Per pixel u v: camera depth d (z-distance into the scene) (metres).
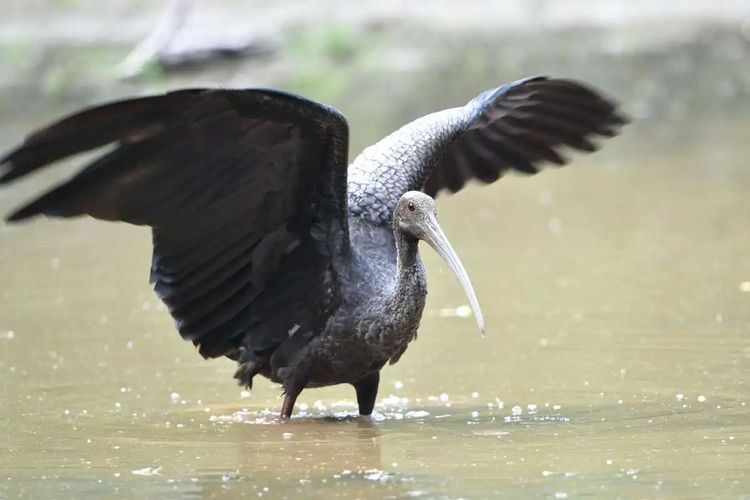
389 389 13.71
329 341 12.62
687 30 35.91
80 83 34.31
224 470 10.62
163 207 11.85
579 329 15.80
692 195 24.62
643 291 17.62
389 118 31.64
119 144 11.24
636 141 30.56
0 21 37.59
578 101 14.45
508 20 36.53
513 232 22.25
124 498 9.88
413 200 12.52
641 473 10.16
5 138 30.69
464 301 17.73
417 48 35.22
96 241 22.83
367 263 12.76
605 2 37.34
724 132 30.89
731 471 10.15
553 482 9.98
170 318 17.17
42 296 18.44
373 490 9.92
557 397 13.05
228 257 12.51
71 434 11.98
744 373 13.59
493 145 14.83
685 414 12.11
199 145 11.57
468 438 11.55
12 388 13.81
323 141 11.83
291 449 11.34
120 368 14.73
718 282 17.95
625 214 23.27
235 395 13.76
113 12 37.41
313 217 12.44
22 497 9.95
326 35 35.22
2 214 24.41
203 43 33.84
